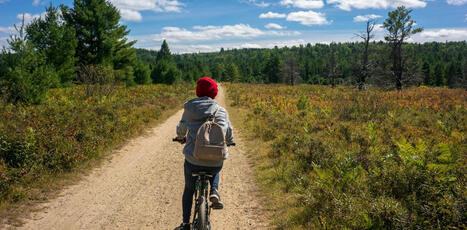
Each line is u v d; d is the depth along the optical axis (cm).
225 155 278
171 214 456
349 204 375
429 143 682
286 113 1437
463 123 991
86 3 3884
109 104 1541
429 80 10950
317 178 514
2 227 382
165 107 1959
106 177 636
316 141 734
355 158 565
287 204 461
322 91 3444
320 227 366
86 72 2127
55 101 1573
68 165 638
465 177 382
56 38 2916
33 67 1481
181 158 830
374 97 1920
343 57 18850
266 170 654
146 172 689
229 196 529
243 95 3084
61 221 419
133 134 1106
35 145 640
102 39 3875
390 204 353
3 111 1098
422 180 405
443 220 301
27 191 493
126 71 4359
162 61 6994
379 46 3997
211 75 15400
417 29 3584
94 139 814
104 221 427
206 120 287
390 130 909
